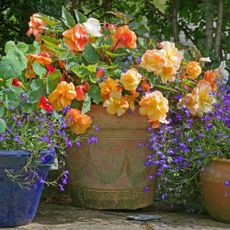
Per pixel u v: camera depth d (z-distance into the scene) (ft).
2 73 11.38
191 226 11.98
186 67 13.47
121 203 12.94
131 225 11.92
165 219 12.57
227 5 18.54
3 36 20.89
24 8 19.88
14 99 11.68
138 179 12.89
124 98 12.46
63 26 13.52
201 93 13.11
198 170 12.76
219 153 12.23
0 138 10.98
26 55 12.33
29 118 11.63
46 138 11.21
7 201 11.09
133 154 12.76
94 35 12.59
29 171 11.03
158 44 13.32
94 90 12.51
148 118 12.65
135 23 13.73
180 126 13.06
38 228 11.37
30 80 12.74
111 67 12.66
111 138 12.63
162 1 19.74
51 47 12.87
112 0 20.21
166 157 12.67
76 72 12.48
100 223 11.96
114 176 12.77
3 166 10.77
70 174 13.19
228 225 12.17
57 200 14.06
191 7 19.21
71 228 11.46
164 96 13.30
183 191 13.10
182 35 20.17
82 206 13.21
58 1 18.69
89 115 12.59
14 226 11.36
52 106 12.19
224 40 18.79
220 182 12.03
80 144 12.81
